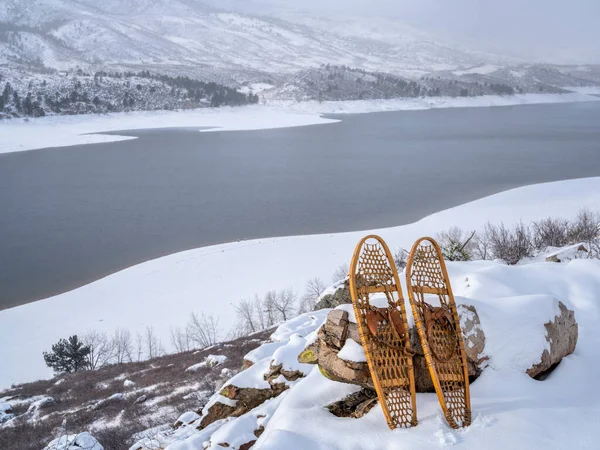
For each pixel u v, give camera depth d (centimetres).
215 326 4262
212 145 17412
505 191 8312
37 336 4369
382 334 637
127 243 6794
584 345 837
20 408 2783
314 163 13188
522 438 550
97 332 4331
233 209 8394
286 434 546
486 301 754
